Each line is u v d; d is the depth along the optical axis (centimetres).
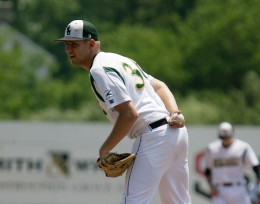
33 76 16650
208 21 16550
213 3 16912
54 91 14325
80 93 14150
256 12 16088
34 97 14225
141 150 2269
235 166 4622
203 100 12456
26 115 12938
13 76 14300
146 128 2275
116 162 2244
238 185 4622
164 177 2319
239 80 15512
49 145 5544
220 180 4638
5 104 13362
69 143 5550
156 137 2267
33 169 5528
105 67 2242
